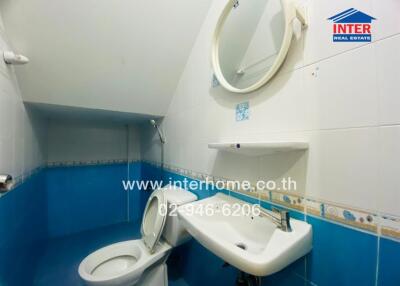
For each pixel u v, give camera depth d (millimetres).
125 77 1421
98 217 2383
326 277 631
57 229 2141
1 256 843
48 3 974
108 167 2445
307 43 680
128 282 1098
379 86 513
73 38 1121
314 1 659
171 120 1742
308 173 679
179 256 1565
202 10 1253
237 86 999
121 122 2350
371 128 528
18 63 976
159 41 1307
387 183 501
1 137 886
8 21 961
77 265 1646
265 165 848
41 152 1832
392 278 495
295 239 613
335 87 603
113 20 1124
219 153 1127
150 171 2266
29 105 1397
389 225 498
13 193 1021
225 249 608
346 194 579
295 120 720
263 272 519
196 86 1355
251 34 939
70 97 1386
